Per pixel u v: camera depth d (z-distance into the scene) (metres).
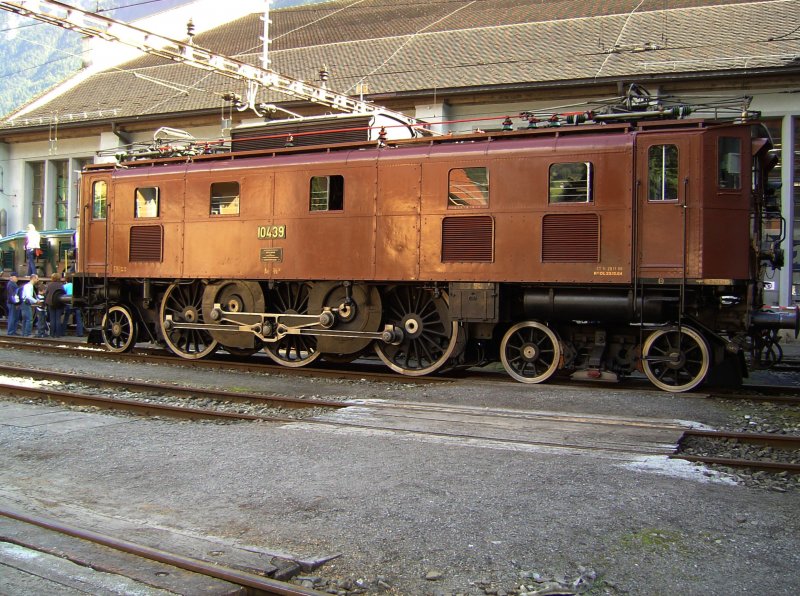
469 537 4.75
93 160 28.95
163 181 14.13
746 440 7.58
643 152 10.55
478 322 11.59
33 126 29.09
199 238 13.69
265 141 13.77
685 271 10.27
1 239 24.25
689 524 4.98
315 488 5.84
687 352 10.52
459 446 7.18
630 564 4.33
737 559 4.41
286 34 31.66
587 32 22.78
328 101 18.09
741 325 10.58
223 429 8.13
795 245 19.23
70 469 6.52
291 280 12.86
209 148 14.73
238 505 5.48
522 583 4.11
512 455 6.82
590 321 11.09
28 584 3.93
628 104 11.33
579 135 10.98
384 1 33.28
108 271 14.80
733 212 10.32
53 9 12.87
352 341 12.67
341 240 12.34
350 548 4.62
